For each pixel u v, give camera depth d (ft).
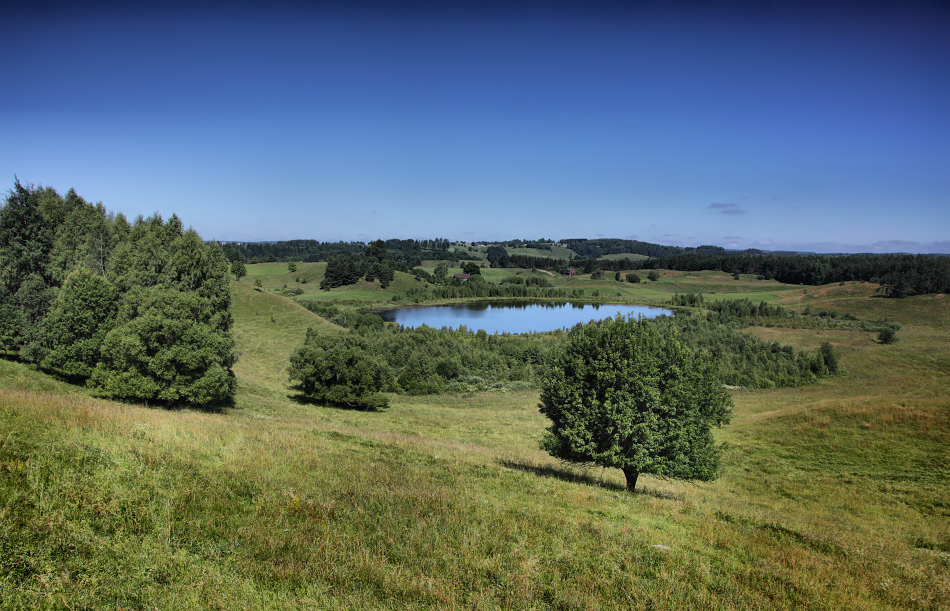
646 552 28.53
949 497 67.31
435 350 229.45
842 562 33.53
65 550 19.17
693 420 56.70
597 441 56.08
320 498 29.78
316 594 18.86
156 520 22.98
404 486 36.01
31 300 108.58
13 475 24.08
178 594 17.66
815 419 107.65
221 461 35.24
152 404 94.43
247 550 21.62
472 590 20.90
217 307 132.98
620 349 57.11
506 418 138.72
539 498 39.88
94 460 28.94
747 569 28.09
